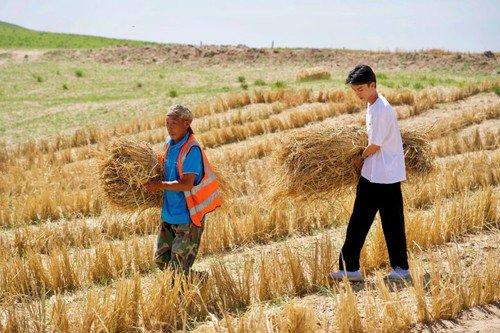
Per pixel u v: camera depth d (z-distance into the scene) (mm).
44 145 28828
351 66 61875
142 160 7996
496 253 7949
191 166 7465
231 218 11375
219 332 6035
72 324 7051
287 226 11461
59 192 16625
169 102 36375
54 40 95500
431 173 8570
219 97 32375
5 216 15164
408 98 28469
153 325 7148
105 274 9625
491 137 20609
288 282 7980
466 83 36875
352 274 7824
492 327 6195
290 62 64750
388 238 7723
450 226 9648
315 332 6223
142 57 67625
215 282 7738
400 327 6305
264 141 22844
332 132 7965
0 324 6965
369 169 7555
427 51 62625
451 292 6633
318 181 8016
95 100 41844
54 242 11961
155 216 12719
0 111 39156
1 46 82250
